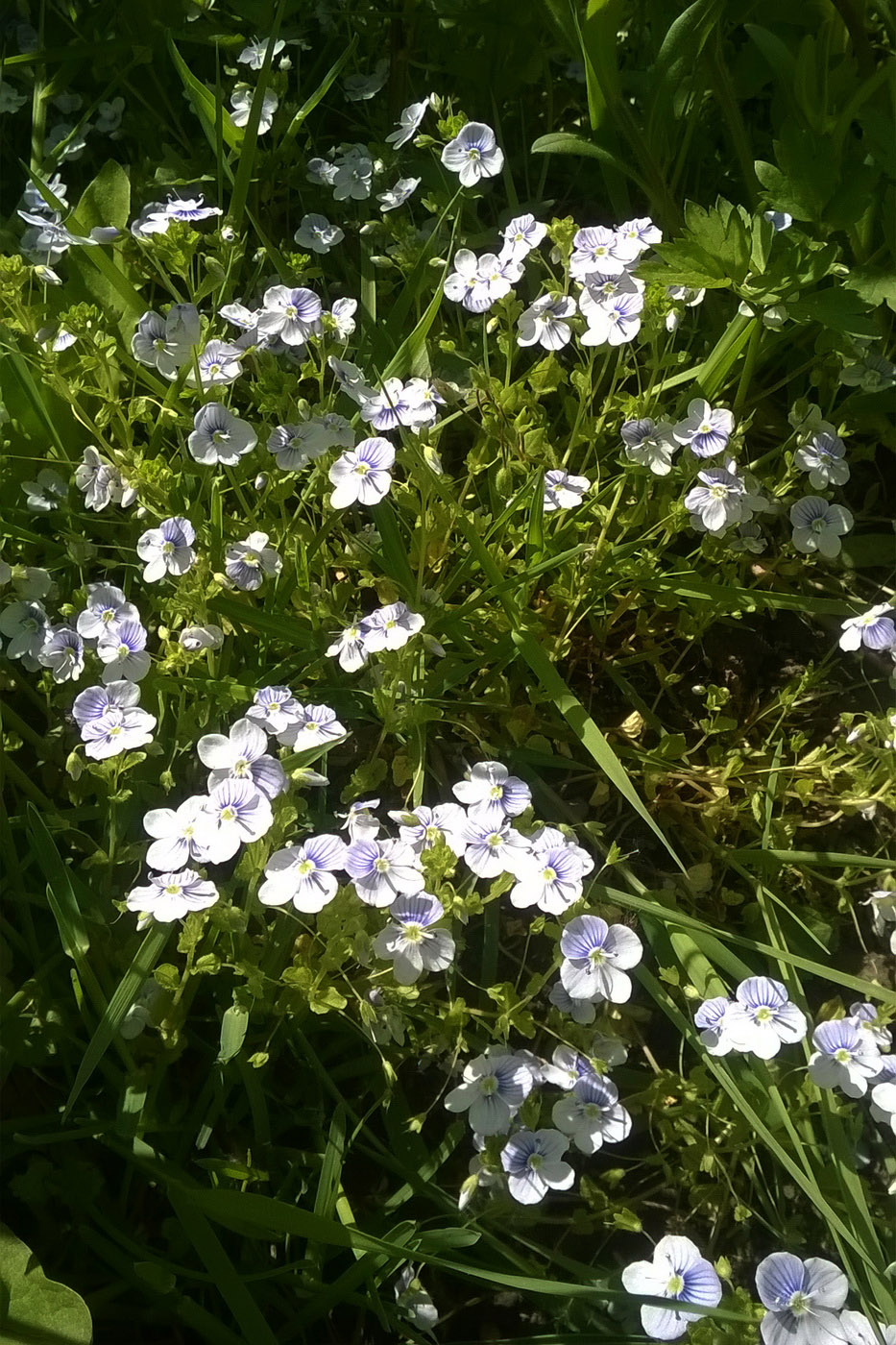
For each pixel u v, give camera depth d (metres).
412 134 0.35
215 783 0.26
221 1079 0.27
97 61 0.36
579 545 0.29
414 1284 0.26
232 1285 0.25
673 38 0.31
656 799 0.30
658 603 0.31
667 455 0.30
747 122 0.37
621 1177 0.27
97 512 0.31
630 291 0.30
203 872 0.27
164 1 0.36
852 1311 0.25
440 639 0.30
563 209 0.37
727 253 0.29
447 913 0.26
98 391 0.30
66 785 0.29
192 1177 0.27
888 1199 0.27
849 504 0.34
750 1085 0.27
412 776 0.29
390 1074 0.26
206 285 0.30
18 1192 0.26
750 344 0.31
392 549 0.30
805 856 0.29
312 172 0.35
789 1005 0.26
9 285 0.29
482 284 0.31
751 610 0.31
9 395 0.31
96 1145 0.27
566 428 0.33
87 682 0.30
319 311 0.30
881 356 0.32
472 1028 0.28
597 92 0.32
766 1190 0.27
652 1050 0.28
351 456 0.29
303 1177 0.27
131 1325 0.26
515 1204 0.27
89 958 0.27
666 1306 0.25
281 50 0.37
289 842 0.27
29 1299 0.25
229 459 0.29
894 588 0.33
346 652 0.29
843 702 0.32
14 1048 0.27
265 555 0.29
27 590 0.30
